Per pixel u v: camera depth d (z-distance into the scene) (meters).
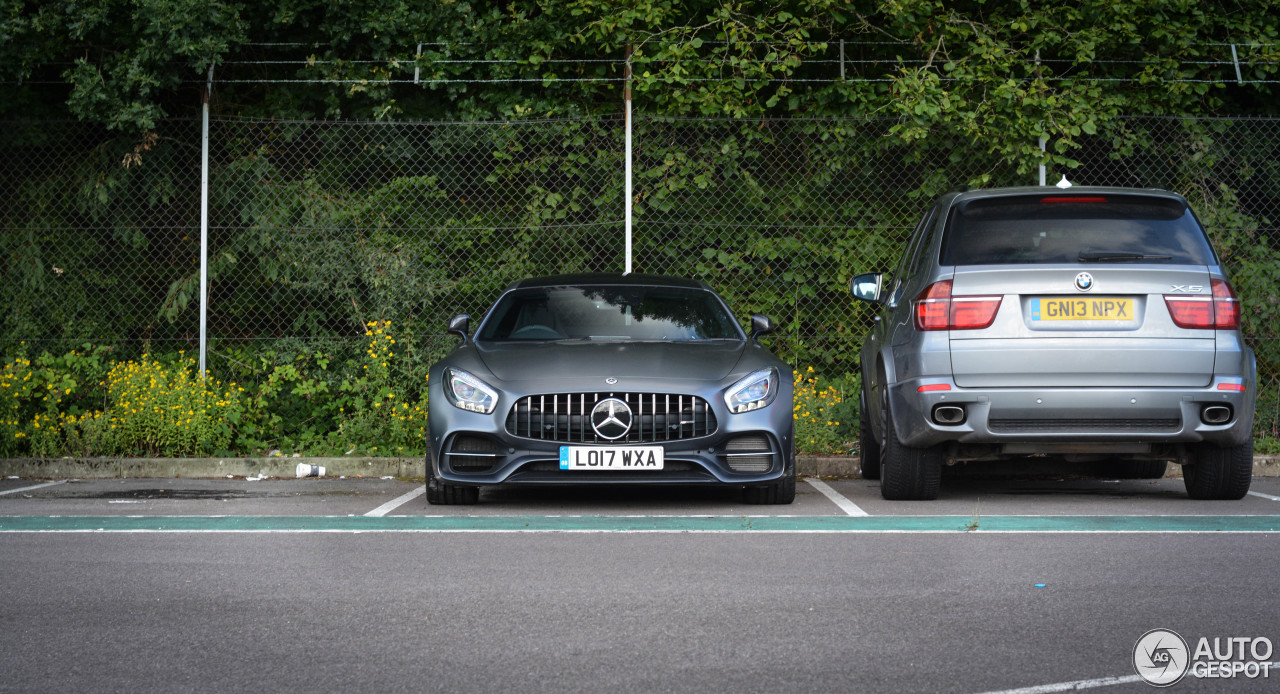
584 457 10.77
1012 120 16.67
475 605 6.94
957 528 9.85
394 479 14.30
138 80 16.17
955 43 17.45
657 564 8.22
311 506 11.58
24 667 5.67
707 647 5.97
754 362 11.46
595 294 13.00
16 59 16.67
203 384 15.51
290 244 17.42
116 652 5.93
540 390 10.86
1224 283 10.49
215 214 17.73
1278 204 18.25
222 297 17.86
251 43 17.16
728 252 17.52
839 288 17.45
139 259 17.89
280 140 17.89
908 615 6.63
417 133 17.88
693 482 10.84
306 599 7.12
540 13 17.91
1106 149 17.75
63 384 15.69
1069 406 10.38
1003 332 10.43
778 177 17.59
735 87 16.89
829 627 6.37
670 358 11.34
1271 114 18.19
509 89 17.72
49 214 17.88
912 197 17.45
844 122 17.34
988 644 6.00
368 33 17.39
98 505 11.75
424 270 17.42
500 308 12.89
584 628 6.37
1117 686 5.29
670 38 17.00
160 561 8.43
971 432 10.52
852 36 17.61
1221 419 10.47
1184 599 7.00
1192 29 17.45
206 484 13.75
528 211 17.55
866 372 13.45
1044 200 10.77
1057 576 7.73
